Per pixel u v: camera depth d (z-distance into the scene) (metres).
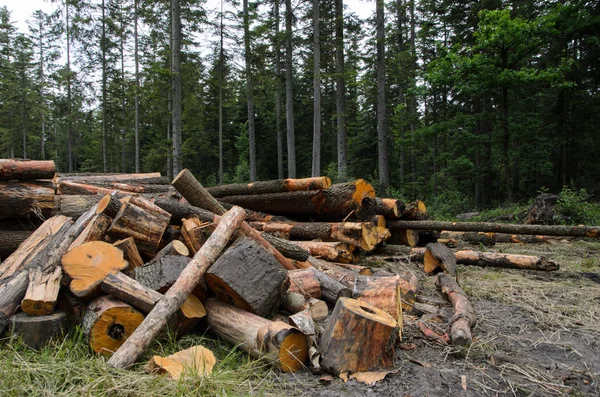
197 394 2.18
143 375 2.34
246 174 26.80
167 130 26.20
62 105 31.09
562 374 2.67
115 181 7.76
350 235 5.81
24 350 2.54
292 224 6.48
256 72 22.53
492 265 5.88
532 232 6.01
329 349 2.63
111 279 2.81
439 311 3.88
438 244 5.76
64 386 2.22
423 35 20.95
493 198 21.80
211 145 32.12
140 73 24.30
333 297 3.77
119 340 2.69
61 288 3.01
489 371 2.72
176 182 5.20
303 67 21.14
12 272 3.06
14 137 36.25
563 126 18.77
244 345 2.81
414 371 2.69
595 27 15.10
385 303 3.33
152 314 2.68
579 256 6.96
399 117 21.92
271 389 2.39
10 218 4.48
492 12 14.03
